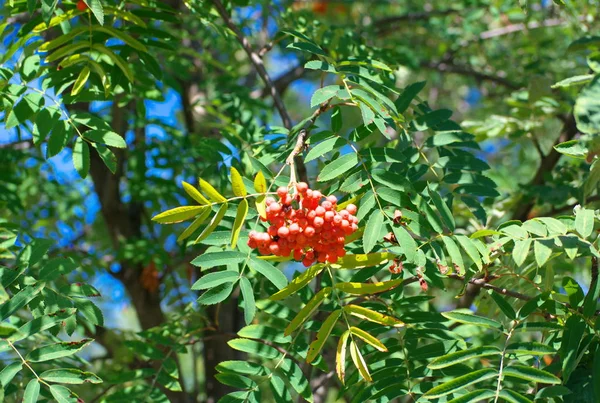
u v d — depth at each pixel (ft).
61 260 3.96
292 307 4.83
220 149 4.43
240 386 3.84
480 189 4.11
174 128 5.47
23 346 4.21
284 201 3.48
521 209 5.08
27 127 4.97
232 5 4.89
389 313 4.02
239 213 3.54
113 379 4.25
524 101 5.22
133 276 5.58
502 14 6.79
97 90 4.15
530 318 4.17
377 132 5.09
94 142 3.99
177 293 5.67
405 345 3.96
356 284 3.67
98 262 5.59
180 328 4.55
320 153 3.72
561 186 4.80
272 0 5.21
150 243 5.35
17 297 3.79
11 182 5.19
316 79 7.11
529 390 3.92
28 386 3.68
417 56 6.59
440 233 3.73
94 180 5.68
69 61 4.06
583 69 6.12
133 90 4.66
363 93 3.71
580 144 3.81
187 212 3.52
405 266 3.99
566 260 4.55
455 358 3.67
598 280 3.71
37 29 4.11
